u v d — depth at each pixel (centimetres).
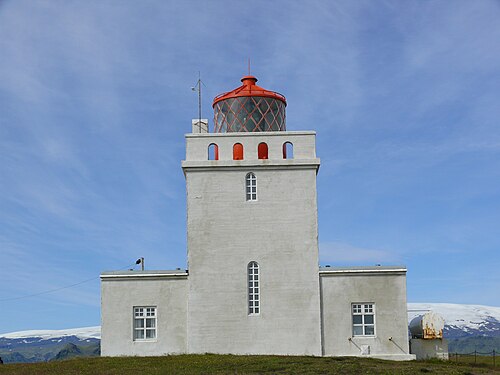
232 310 3928
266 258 3969
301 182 4025
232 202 4003
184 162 4006
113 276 4019
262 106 4194
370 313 3991
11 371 3538
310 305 3947
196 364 3428
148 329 3994
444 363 3812
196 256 3962
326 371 3234
